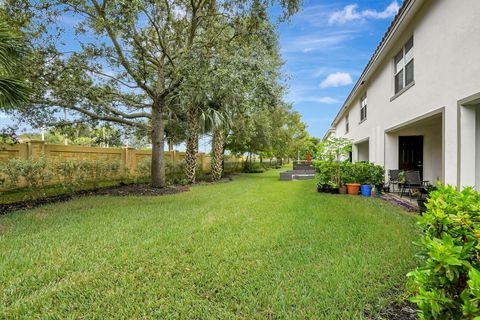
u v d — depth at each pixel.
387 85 8.80
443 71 5.45
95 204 7.10
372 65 9.49
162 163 10.92
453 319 1.39
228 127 14.28
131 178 12.13
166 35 9.47
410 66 7.31
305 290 2.64
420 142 9.45
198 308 2.38
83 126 10.80
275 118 19.58
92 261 3.34
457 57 4.97
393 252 3.56
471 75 4.58
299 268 3.13
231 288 2.71
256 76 8.11
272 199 8.05
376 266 3.14
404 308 2.36
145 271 3.08
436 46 5.73
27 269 3.12
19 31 6.79
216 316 2.27
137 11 7.23
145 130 11.47
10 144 8.11
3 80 4.54
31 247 3.80
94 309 2.37
